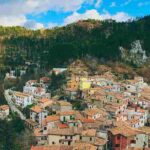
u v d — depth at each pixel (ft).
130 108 633.20
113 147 452.35
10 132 499.10
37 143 480.23
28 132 519.19
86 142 442.09
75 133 458.50
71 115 542.57
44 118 563.48
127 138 450.71
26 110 650.02
